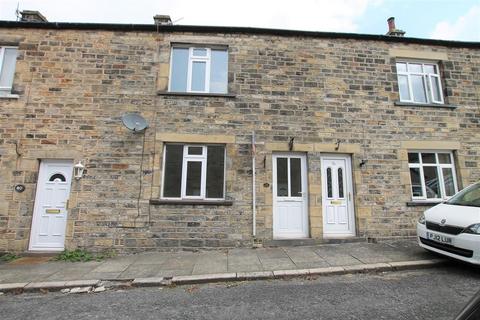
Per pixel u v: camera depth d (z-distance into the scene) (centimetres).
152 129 741
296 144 765
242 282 498
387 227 753
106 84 754
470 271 514
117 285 490
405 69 867
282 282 493
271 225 721
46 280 504
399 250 641
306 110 784
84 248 681
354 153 778
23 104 726
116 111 743
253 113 769
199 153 759
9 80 755
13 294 465
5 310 401
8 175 695
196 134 746
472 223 478
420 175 805
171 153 750
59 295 458
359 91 811
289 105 782
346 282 484
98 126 732
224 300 420
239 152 747
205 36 799
